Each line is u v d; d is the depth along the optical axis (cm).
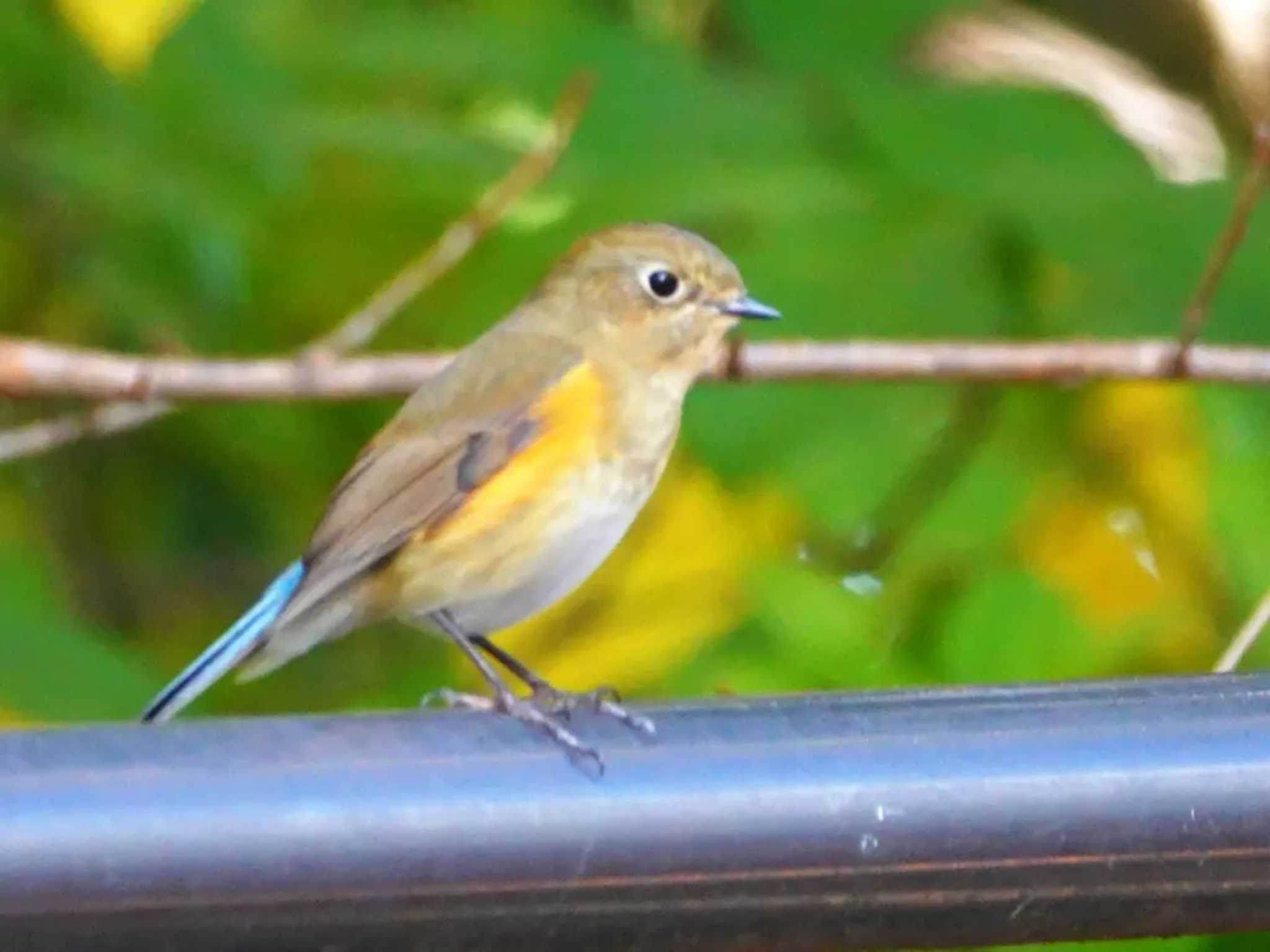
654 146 1126
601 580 1138
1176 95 1429
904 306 1059
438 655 1198
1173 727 635
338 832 597
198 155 1116
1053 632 1059
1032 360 1012
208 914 593
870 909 625
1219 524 1088
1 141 1105
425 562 926
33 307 1203
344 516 933
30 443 1059
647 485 982
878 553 1128
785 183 1097
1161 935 641
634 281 988
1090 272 1067
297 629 948
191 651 1254
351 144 1109
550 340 976
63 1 1123
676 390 999
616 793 614
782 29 1235
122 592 1277
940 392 1086
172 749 602
